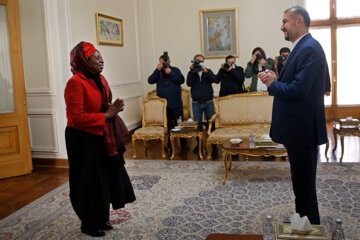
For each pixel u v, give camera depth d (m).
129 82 7.13
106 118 2.73
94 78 2.78
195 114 5.66
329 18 7.79
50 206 3.58
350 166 4.35
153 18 7.79
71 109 2.65
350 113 7.97
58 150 5.05
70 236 2.88
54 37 4.84
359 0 7.64
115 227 2.99
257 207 3.25
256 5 7.29
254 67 5.70
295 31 2.35
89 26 5.65
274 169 4.35
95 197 2.76
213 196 3.58
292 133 2.33
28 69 5.00
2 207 3.66
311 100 2.28
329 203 3.26
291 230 1.54
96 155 2.75
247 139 4.30
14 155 4.73
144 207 3.39
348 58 7.84
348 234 2.62
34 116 5.08
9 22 4.64
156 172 4.49
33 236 2.92
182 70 7.80
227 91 5.64
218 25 7.48
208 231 2.84
